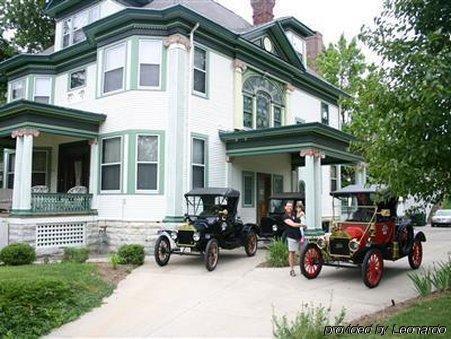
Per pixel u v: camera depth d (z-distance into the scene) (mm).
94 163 16719
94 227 16172
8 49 28438
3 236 14758
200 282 10375
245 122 19016
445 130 5305
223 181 17641
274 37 20672
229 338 6613
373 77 6082
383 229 10812
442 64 4973
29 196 14625
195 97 16359
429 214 35625
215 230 12664
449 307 7379
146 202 15406
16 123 15211
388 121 5609
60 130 15531
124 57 16219
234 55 18453
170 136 15555
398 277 10969
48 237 14914
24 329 7016
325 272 11594
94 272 10844
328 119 25969
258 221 19641
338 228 10984
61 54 19328
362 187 11469
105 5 18672
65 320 7512
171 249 12766
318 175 16141
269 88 20562
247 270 11844
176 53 15695
